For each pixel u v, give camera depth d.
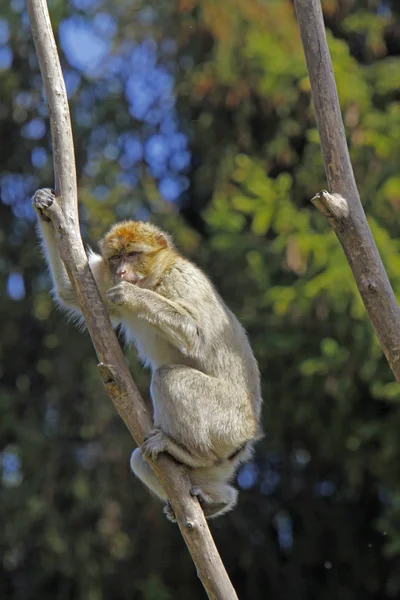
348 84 18.11
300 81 18.64
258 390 10.84
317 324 18.39
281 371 19.20
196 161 22.33
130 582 21.08
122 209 20.91
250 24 19.64
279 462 21.66
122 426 21.19
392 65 18.97
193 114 21.92
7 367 22.72
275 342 18.36
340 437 19.14
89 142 22.31
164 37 21.45
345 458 19.45
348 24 19.91
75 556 20.48
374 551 21.31
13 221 22.78
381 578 21.38
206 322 10.50
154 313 10.21
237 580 21.81
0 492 20.88
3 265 21.97
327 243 17.22
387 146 18.17
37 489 20.73
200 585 21.23
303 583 21.62
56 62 9.55
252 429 10.47
